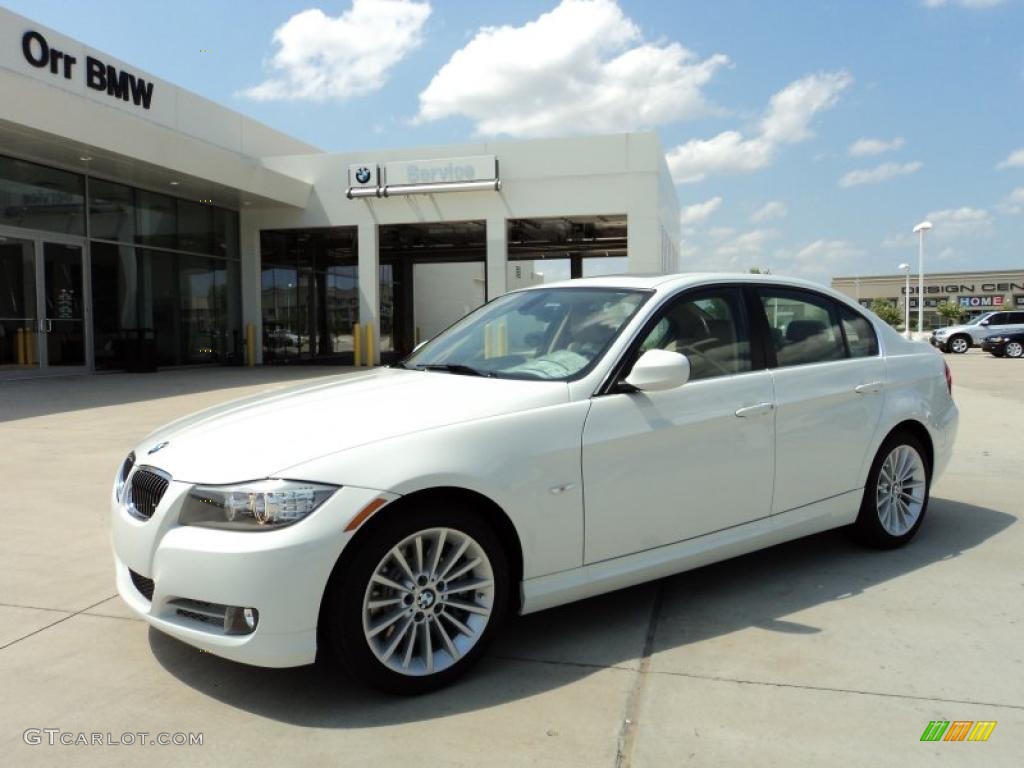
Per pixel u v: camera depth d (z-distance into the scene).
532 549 3.20
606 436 3.39
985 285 82.69
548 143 20.48
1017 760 2.55
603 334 3.72
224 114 22.16
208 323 21.39
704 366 3.87
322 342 26.22
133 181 18.08
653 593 4.05
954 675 3.14
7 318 15.30
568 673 3.17
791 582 4.19
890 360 4.73
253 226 22.44
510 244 29.27
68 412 10.52
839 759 2.56
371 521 2.88
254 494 2.78
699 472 3.68
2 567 4.46
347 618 2.83
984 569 4.38
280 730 2.76
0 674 3.19
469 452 3.05
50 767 2.54
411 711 2.89
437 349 4.35
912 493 4.83
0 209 15.07
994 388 14.69
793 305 4.40
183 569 2.81
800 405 4.10
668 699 2.96
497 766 2.54
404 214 21.53
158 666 3.26
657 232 20.05
